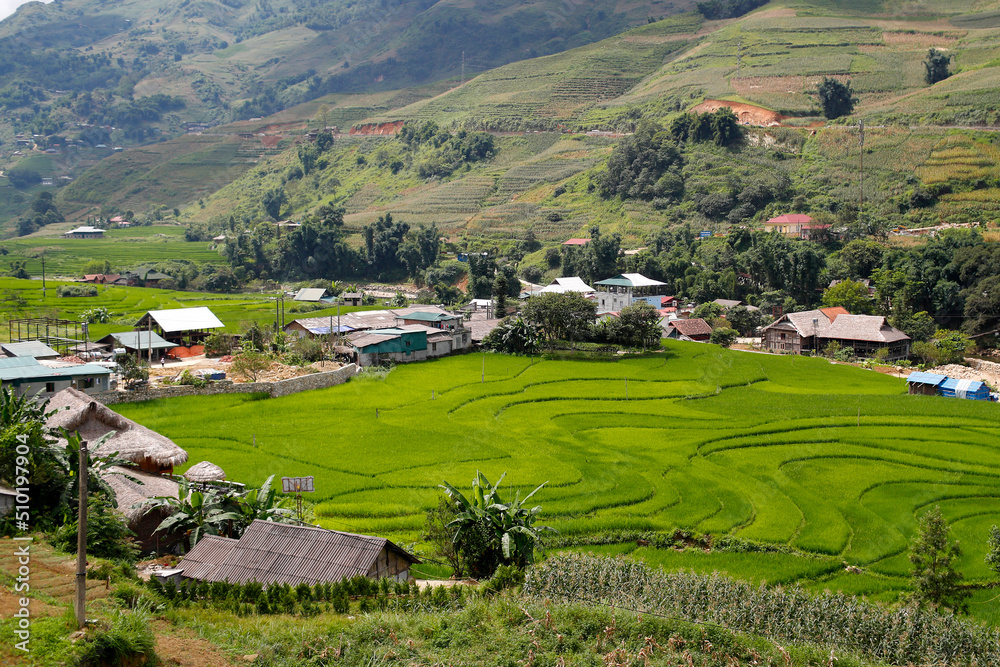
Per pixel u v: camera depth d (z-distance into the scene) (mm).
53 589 32156
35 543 38406
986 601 43844
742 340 151875
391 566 41000
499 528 44969
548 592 37406
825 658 31141
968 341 135000
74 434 49188
